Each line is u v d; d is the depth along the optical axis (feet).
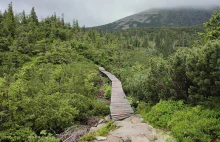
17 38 131.13
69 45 147.33
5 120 25.39
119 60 148.66
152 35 430.20
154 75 27.37
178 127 18.61
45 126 27.22
